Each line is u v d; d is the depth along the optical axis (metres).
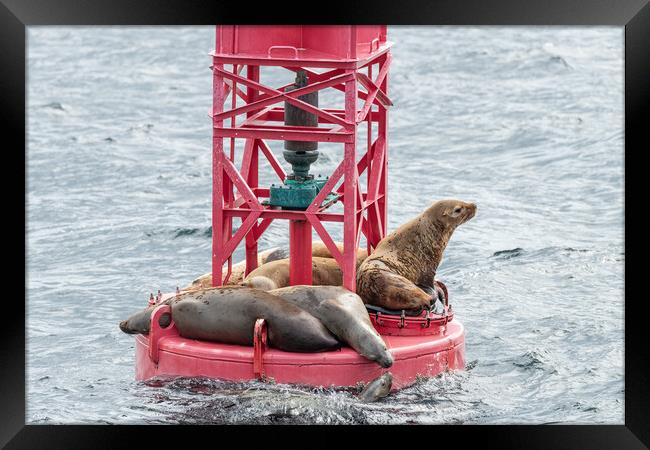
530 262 71.25
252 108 46.50
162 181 92.38
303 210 47.84
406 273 49.00
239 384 44.47
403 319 46.75
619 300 64.06
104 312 62.03
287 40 46.53
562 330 59.19
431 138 109.38
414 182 91.94
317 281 49.81
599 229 78.44
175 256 72.62
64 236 76.62
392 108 123.56
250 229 49.41
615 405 48.69
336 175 46.34
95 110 122.69
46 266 70.19
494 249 74.00
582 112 118.75
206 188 90.44
